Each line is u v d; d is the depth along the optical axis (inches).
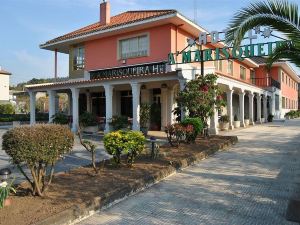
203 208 243.8
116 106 906.7
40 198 238.2
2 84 2255.2
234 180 325.1
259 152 491.5
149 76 657.0
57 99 998.4
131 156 346.6
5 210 212.8
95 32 831.1
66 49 1012.5
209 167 386.0
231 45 283.6
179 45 764.6
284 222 216.2
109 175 311.0
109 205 248.8
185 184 310.2
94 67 893.2
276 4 270.5
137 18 832.9
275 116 1393.9
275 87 1321.4
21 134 217.3
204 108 561.3
